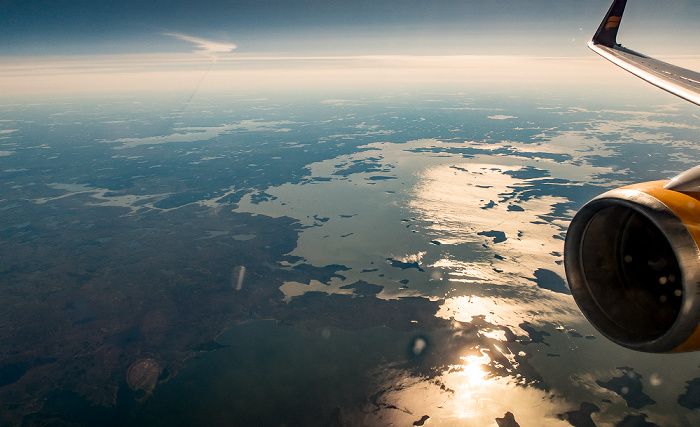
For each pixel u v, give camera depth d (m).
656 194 3.11
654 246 3.49
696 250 2.75
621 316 3.53
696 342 2.84
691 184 3.02
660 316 3.30
